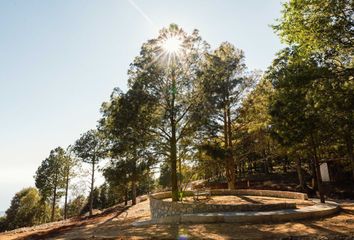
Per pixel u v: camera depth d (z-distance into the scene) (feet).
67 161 172.86
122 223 68.54
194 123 69.92
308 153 76.07
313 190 101.60
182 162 86.53
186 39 73.51
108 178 76.48
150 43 72.08
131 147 69.72
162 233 43.27
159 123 69.41
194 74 72.90
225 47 97.55
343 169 94.63
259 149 96.22
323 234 36.40
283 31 43.24
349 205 67.72
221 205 55.06
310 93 41.24
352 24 38.52
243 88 94.43
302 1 40.11
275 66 56.08
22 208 220.43
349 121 42.91
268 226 43.24
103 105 89.86
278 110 58.90
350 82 39.91
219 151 71.61
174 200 68.64
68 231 69.15
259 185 120.98
